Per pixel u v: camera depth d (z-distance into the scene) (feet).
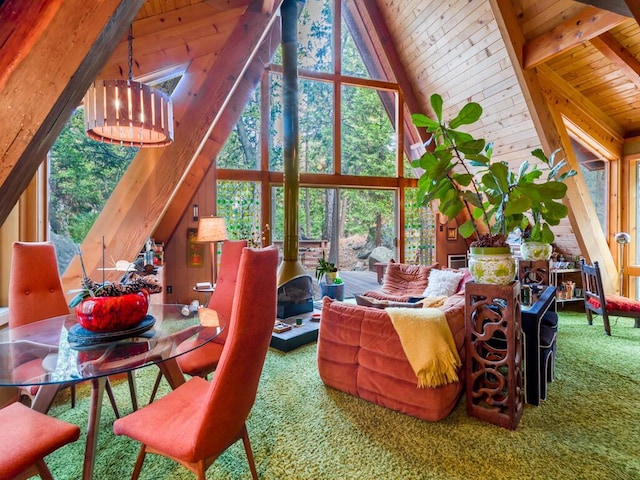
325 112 19.52
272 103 18.44
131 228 9.26
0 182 2.62
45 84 2.62
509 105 14.40
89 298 5.29
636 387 8.22
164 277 14.66
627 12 6.90
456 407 7.25
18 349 4.95
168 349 5.02
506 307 6.48
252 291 3.97
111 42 2.97
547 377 8.38
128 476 5.21
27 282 6.63
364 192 20.21
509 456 5.66
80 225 11.04
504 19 12.17
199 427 3.92
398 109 19.83
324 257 19.42
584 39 10.78
